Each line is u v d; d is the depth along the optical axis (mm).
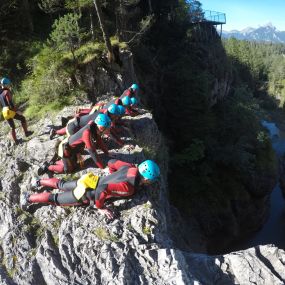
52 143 8430
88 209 6352
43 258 5859
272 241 27719
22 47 16438
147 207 6312
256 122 34500
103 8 20156
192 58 33469
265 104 76500
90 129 6699
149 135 9820
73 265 5676
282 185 33969
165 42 30719
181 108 25469
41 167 7582
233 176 26609
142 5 29125
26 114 12414
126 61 15695
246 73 77812
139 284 5270
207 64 35531
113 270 5418
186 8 35406
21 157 8266
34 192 7039
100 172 7238
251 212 27438
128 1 18594
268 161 31312
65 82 13305
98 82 13938
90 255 5684
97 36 16438
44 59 13617
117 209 6328
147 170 5512
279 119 69688
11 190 7328
